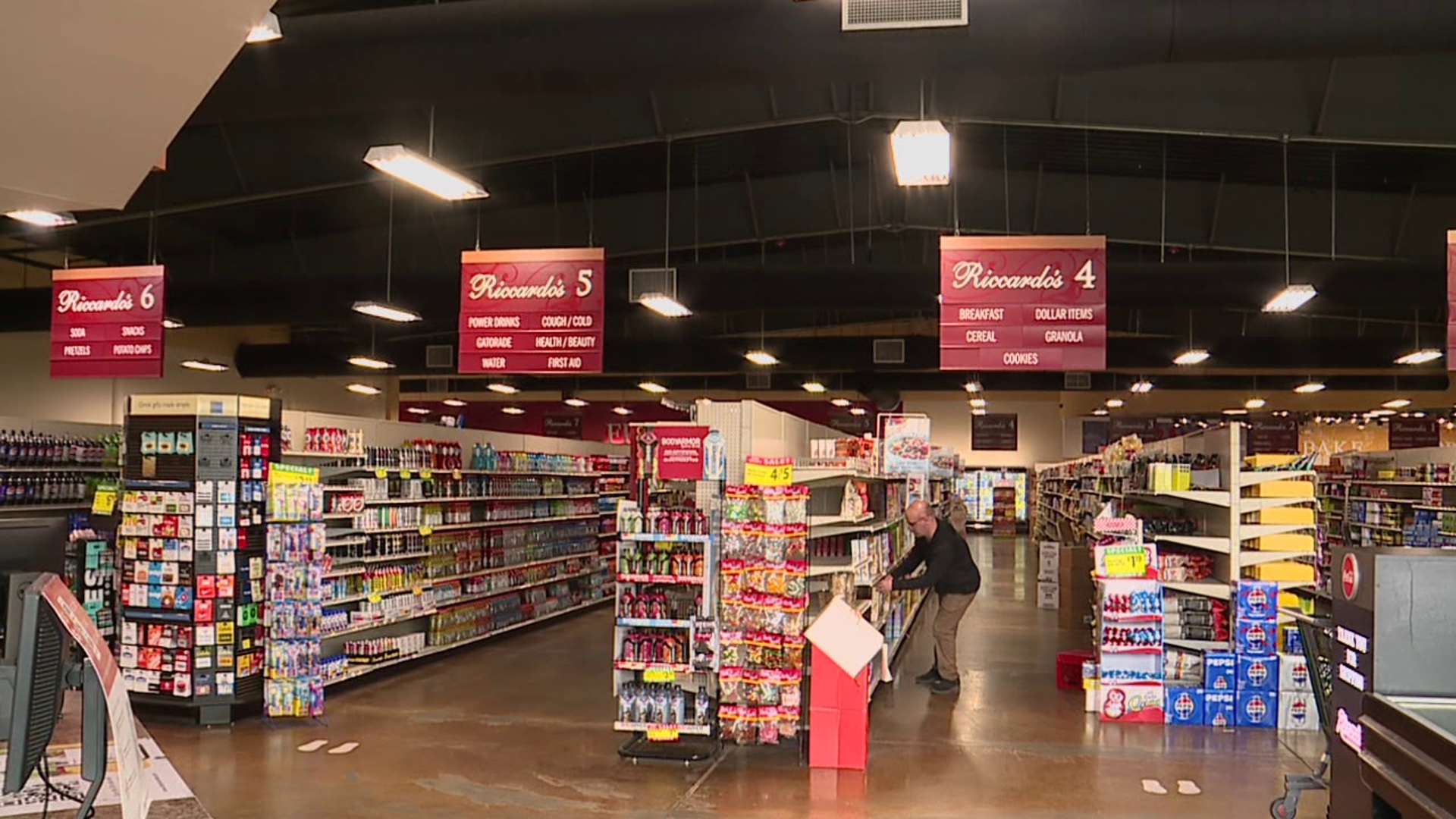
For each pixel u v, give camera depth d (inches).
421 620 403.5
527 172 449.7
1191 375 935.7
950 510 531.2
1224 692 297.4
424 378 1038.4
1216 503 318.0
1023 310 323.3
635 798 224.7
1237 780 242.2
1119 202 463.8
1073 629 488.7
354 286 499.8
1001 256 326.0
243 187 376.2
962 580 346.3
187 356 710.5
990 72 213.0
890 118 350.3
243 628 292.8
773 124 349.4
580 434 1042.1
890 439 389.1
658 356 740.0
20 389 581.9
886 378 955.3
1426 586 134.6
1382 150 397.4
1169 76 328.2
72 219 287.6
